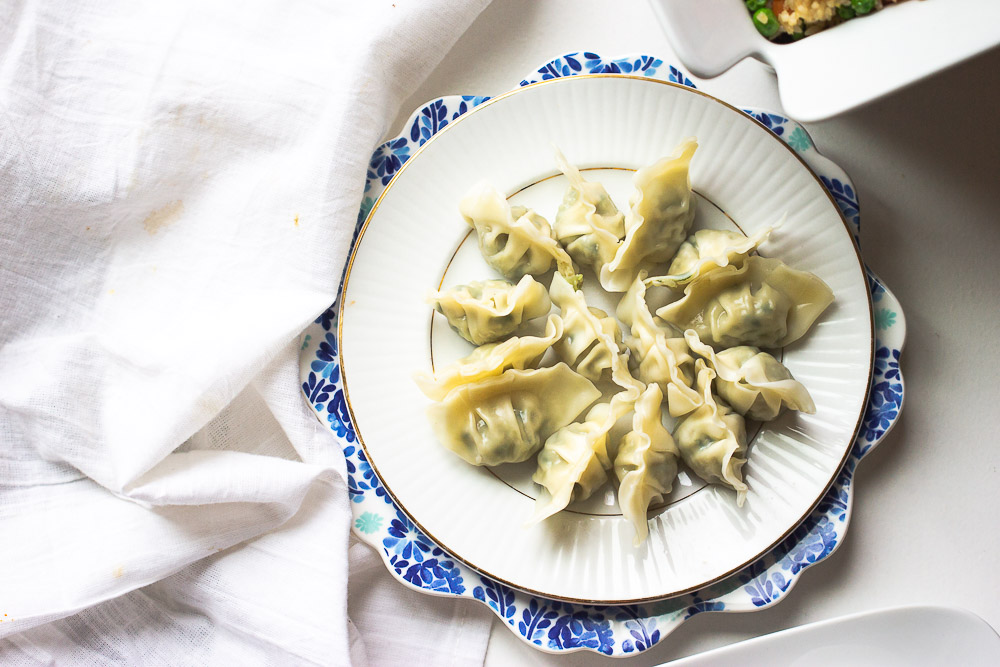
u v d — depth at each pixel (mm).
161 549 524
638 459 513
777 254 540
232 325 529
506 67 559
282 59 533
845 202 536
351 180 531
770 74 550
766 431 536
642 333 527
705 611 524
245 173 539
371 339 543
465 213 536
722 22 470
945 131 542
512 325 537
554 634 522
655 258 545
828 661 511
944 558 536
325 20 534
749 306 525
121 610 542
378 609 553
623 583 526
